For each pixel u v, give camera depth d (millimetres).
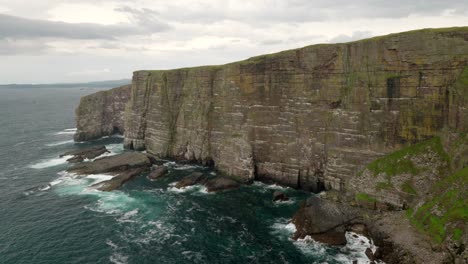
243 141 76750
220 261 44812
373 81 60906
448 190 45188
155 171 80625
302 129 69625
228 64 81875
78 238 51375
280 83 71750
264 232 52125
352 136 63469
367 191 55344
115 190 71250
